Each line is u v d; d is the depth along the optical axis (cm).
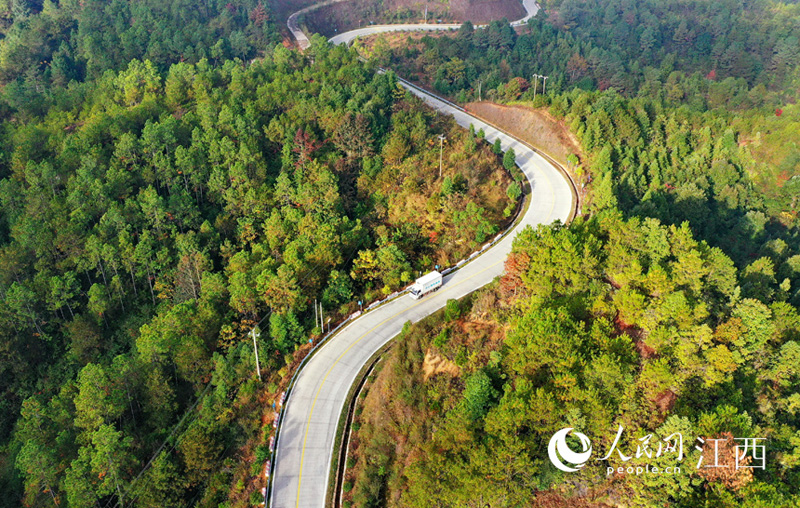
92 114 14288
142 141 12162
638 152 11644
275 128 12606
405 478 6238
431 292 8812
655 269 6444
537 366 5831
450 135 12750
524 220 10294
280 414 7125
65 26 19488
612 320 6381
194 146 12225
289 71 15988
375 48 19338
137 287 10856
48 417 8294
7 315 9688
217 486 6575
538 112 13850
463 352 6719
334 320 8575
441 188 10575
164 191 12419
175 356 8088
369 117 12538
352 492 6334
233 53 18975
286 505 6206
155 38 17975
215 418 7219
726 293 6725
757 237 10275
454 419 5872
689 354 5747
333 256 9244
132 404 8175
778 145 11962
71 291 10288
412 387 6844
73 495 6706
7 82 17262
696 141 12562
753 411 5594
